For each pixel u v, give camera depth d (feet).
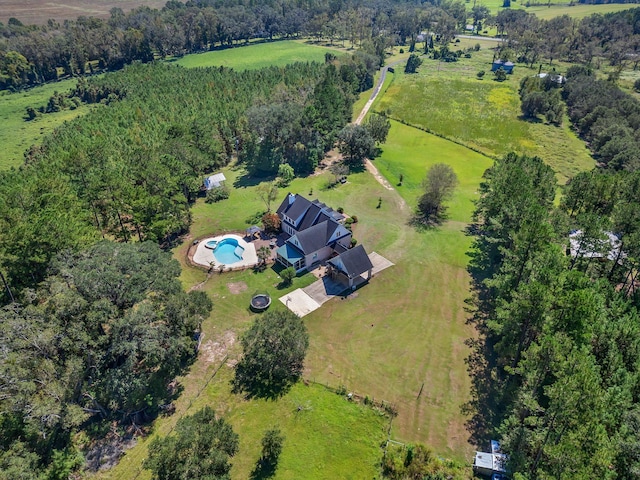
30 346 136.46
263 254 236.84
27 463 120.37
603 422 114.42
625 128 394.11
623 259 199.52
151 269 167.84
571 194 240.94
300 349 166.81
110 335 148.46
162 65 627.87
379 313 203.41
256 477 134.51
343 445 144.46
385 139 396.98
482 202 263.29
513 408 143.64
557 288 145.89
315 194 316.60
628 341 144.87
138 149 291.99
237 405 159.12
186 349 167.94
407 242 259.60
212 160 360.48
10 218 198.49
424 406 157.58
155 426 151.43
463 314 203.10
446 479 130.52
